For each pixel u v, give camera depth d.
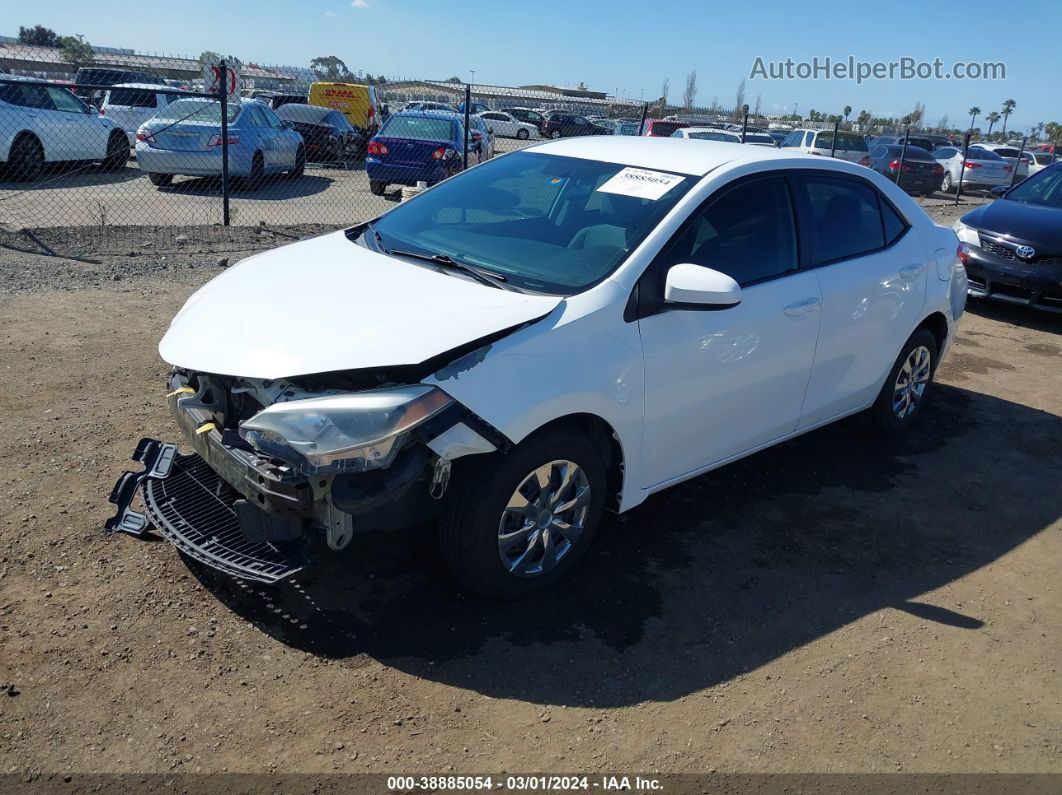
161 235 9.45
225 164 10.02
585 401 3.13
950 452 5.14
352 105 24.17
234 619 3.10
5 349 5.53
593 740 2.68
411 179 13.61
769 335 3.85
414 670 2.92
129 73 19.84
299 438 2.73
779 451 4.98
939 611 3.50
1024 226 8.16
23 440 4.28
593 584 3.50
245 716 2.66
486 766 2.55
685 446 3.70
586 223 3.68
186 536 3.14
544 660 3.02
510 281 3.42
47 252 8.27
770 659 3.13
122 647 2.90
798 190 4.13
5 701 2.63
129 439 4.39
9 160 12.74
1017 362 7.12
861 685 3.02
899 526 4.19
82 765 2.43
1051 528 4.28
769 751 2.69
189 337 3.22
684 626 3.28
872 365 4.66
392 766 2.52
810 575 3.70
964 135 20.20
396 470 2.79
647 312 3.34
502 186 4.17
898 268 4.62
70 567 3.30
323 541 3.24
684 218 3.55
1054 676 3.15
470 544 3.05
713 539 3.93
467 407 2.84
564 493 3.29
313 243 4.11
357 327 3.01
